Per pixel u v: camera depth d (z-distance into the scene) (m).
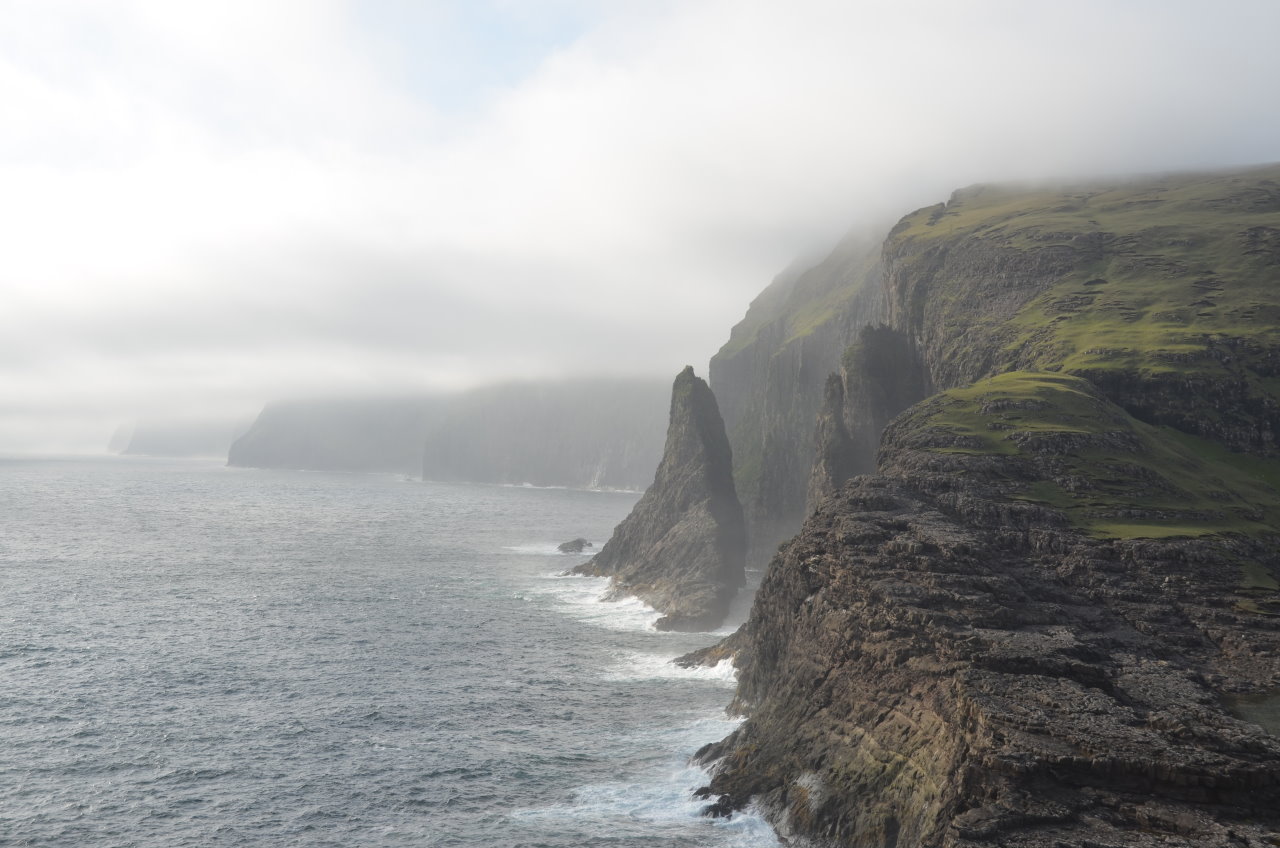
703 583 148.00
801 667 72.12
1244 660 58.28
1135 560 69.62
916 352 167.88
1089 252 153.88
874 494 81.19
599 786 71.25
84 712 86.75
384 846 61.62
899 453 93.12
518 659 112.25
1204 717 48.47
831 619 70.25
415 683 99.88
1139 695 51.69
